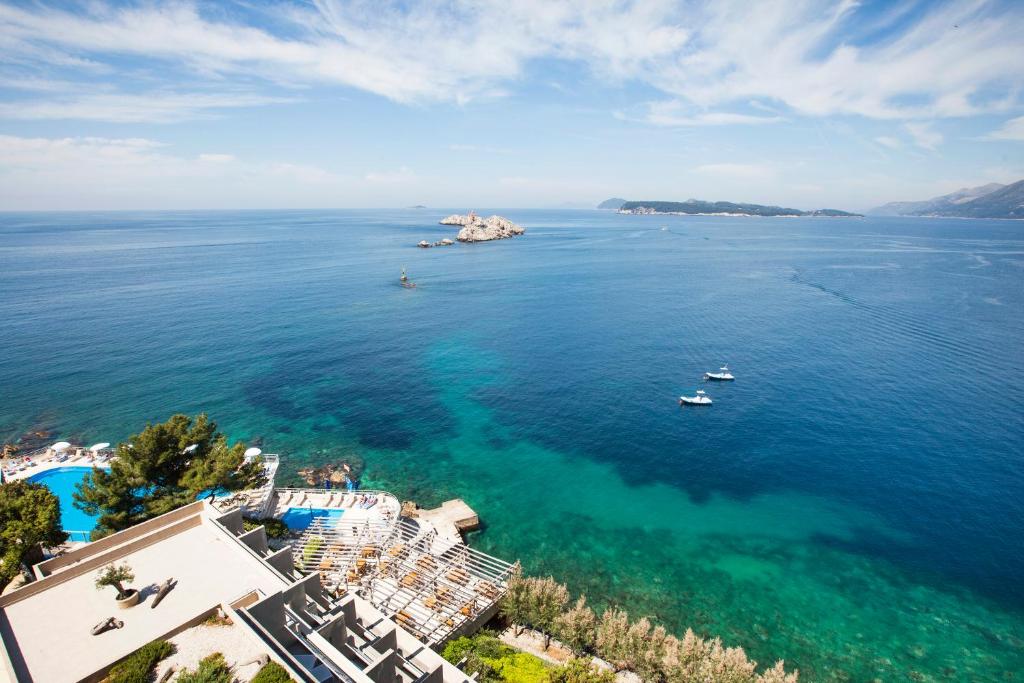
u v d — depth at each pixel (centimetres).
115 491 3584
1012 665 3506
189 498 3622
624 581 4247
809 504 5178
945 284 16038
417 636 3250
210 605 2397
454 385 8019
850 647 3653
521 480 5594
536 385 8044
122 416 6800
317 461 5856
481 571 4056
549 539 4722
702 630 3794
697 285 16088
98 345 9506
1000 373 8406
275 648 2159
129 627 2250
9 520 3312
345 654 2477
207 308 12362
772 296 14412
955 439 6316
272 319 11525
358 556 3912
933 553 4516
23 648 2125
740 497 5306
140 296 13512
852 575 4294
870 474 5641
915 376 8312
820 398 7544
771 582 4238
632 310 12775
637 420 6912
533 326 11288
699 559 4491
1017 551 4519
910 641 3694
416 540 4191
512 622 3700
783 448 6191
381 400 7469
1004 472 5616
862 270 18975
